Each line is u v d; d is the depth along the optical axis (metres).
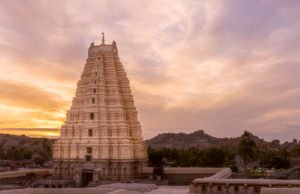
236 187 56.62
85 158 124.00
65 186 111.50
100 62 132.12
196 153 182.00
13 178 110.94
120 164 122.00
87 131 125.56
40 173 127.00
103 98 127.94
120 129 124.88
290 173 113.06
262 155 178.75
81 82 132.88
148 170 130.88
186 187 80.50
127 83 137.38
